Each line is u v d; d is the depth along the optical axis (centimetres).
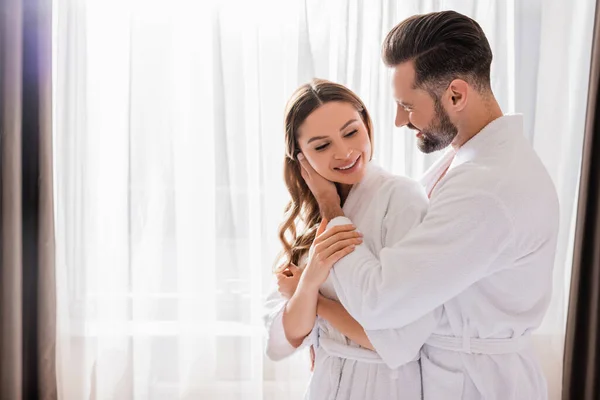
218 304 226
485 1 224
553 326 229
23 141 216
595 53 216
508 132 120
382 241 125
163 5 220
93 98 222
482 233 109
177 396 227
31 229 218
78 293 221
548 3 223
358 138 130
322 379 131
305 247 143
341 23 221
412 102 123
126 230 223
